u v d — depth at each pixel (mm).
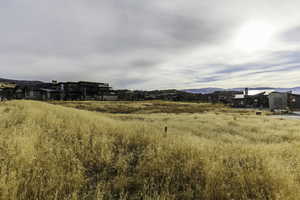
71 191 2414
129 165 3488
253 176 2936
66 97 69375
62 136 4715
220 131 11062
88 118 8688
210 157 3695
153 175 3041
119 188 2682
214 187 2604
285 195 2500
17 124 5781
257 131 11359
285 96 48531
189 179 3006
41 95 65812
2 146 3363
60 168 2889
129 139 5152
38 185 2361
